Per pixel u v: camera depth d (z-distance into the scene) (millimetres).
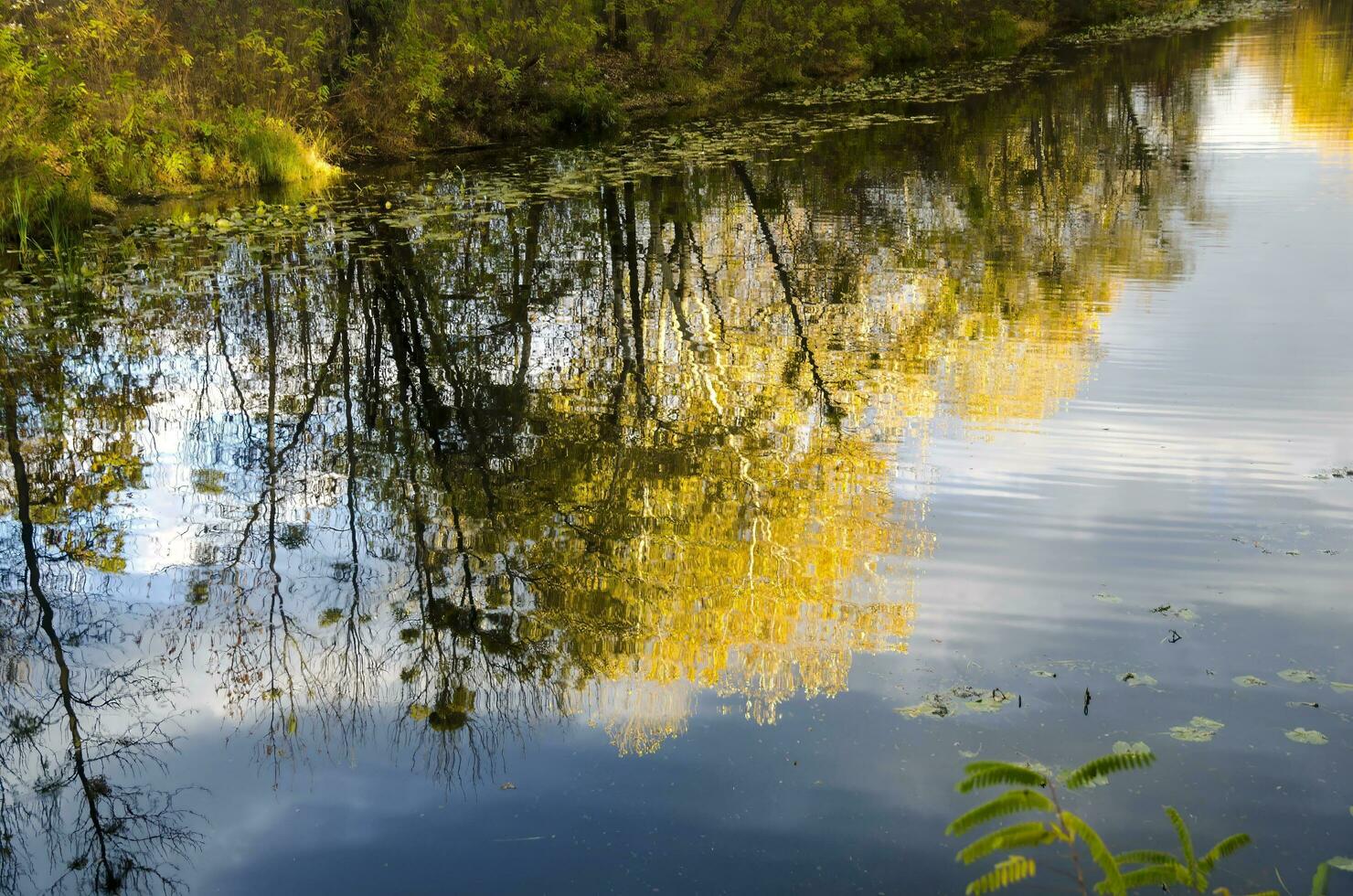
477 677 3967
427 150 18250
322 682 3963
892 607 4305
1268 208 11969
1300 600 4238
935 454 5879
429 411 6938
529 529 5227
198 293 9789
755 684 3818
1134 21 37750
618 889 2838
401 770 3414
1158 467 5555
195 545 5133
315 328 8742
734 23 25828
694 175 15609
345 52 18531
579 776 3330
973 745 3398
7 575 4863
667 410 6828
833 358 7727
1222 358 7250
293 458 6211
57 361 7988
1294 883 2775
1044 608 4238
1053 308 8688
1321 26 32906
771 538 5008
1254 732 3420
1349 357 7152
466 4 20109
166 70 15219
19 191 11625
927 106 21750
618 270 10398
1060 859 2883
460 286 9891
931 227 11898
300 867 2986
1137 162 15289
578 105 20312
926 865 2885
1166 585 4383
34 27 13398
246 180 15086
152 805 3301
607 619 4355
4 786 3430
